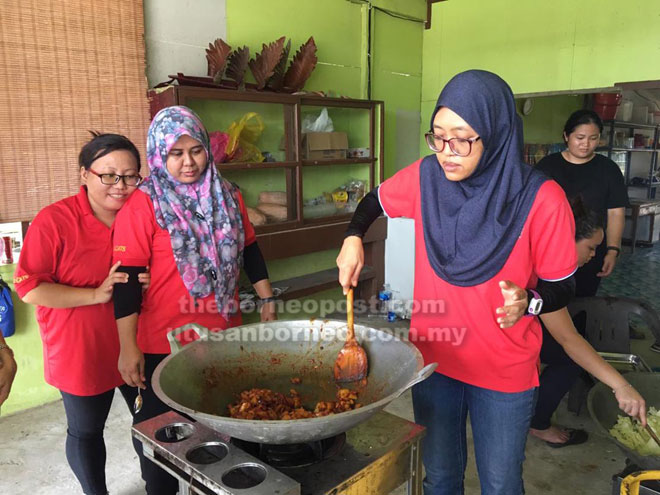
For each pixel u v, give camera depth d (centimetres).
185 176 148
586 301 232
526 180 112
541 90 385
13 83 235
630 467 149
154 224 146
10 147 238
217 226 155
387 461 102
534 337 122
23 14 234
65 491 193
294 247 332
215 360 114
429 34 441
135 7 269
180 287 151
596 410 157
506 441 124
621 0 339
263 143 328
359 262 132
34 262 149
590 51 358
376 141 384
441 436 134
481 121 105
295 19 349
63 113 251
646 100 663
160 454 98
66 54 249
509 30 394
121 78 268
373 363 116
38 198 249
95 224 159
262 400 111
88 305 155
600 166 263
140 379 146
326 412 106
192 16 296
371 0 394
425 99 454
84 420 162
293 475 94
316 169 371
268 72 304
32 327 256
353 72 394
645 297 451
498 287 116
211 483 87
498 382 121
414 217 133
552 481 198
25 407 259
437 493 139
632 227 643
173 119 145
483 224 114
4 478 201
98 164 150
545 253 112
